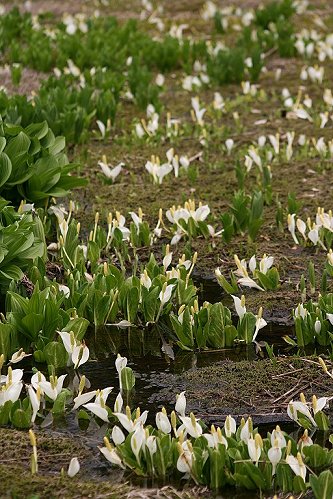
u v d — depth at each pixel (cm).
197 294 1039
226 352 911
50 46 1975
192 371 870
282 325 967
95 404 754
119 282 983
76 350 848
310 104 1631
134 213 1180
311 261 1094
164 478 705
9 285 932
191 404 813
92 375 867
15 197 1145
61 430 767
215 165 1407
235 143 1519
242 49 1933
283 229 1192
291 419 789
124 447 706
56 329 889
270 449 682
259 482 683
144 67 1758
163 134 1526
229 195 1305
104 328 959
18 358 862
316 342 923
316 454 706
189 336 915
